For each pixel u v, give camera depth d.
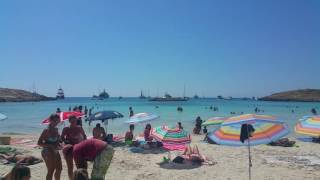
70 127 9.41
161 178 11.59
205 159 13.84
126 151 16.41
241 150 16.88
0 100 123.31
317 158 14.91
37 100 144.00
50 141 8.35
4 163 12.82
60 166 8.57
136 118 18.03
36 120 43.00
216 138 7.93
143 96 197.62
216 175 11.95
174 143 13.14
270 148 17.58
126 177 11.66
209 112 61.06
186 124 37.16
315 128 11.73
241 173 12.20
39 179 10.95
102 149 7.07
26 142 19.67
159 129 13.76
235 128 7.78
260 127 7.65
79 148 7.12
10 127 34.41
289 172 12.33
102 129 17.80
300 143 19.80
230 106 92.50
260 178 11.55
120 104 102.75
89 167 12.36
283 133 7.62
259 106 94.44
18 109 73.31
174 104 104.19
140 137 19.08
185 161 13.88
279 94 161.25
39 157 14.41
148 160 14.32
